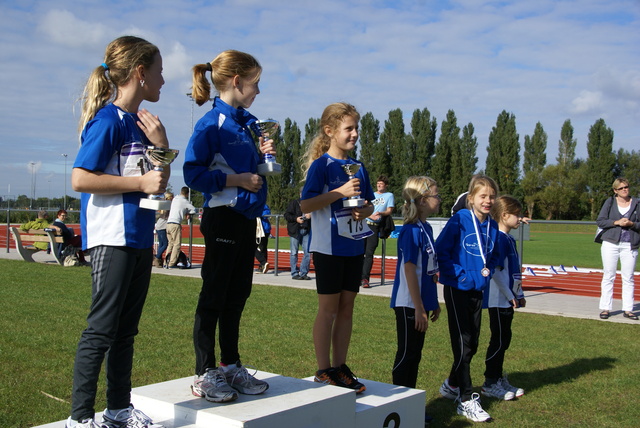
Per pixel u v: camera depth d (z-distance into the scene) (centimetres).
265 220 1338
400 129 5728
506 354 617
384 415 345
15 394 423
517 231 1045
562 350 636
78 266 1358
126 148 270
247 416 268
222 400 291
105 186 258
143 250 274
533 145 7656
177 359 541
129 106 281
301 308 852
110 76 279
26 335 611
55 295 897
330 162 391
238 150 311
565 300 1007
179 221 1381
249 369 374
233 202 300
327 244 377
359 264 392
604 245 837
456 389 474
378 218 1101
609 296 827
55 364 507
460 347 445
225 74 318
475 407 430
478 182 464
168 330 670
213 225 308
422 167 5741
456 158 5709
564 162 8138
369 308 873
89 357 260
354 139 396
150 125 283
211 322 309
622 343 674
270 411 277
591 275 1495
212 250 308
